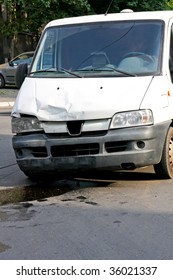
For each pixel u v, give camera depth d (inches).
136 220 217.0
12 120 273.6
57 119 255.1
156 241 192.9
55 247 190.1
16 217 227.5
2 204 249.1
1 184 290.0
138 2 950.4
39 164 261.7
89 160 250.8
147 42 281.0
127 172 298.5
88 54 286.5
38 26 1012.5
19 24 1021.2
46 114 259.0
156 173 279.1
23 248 190.2
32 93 271.9
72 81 269.3
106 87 259.6
